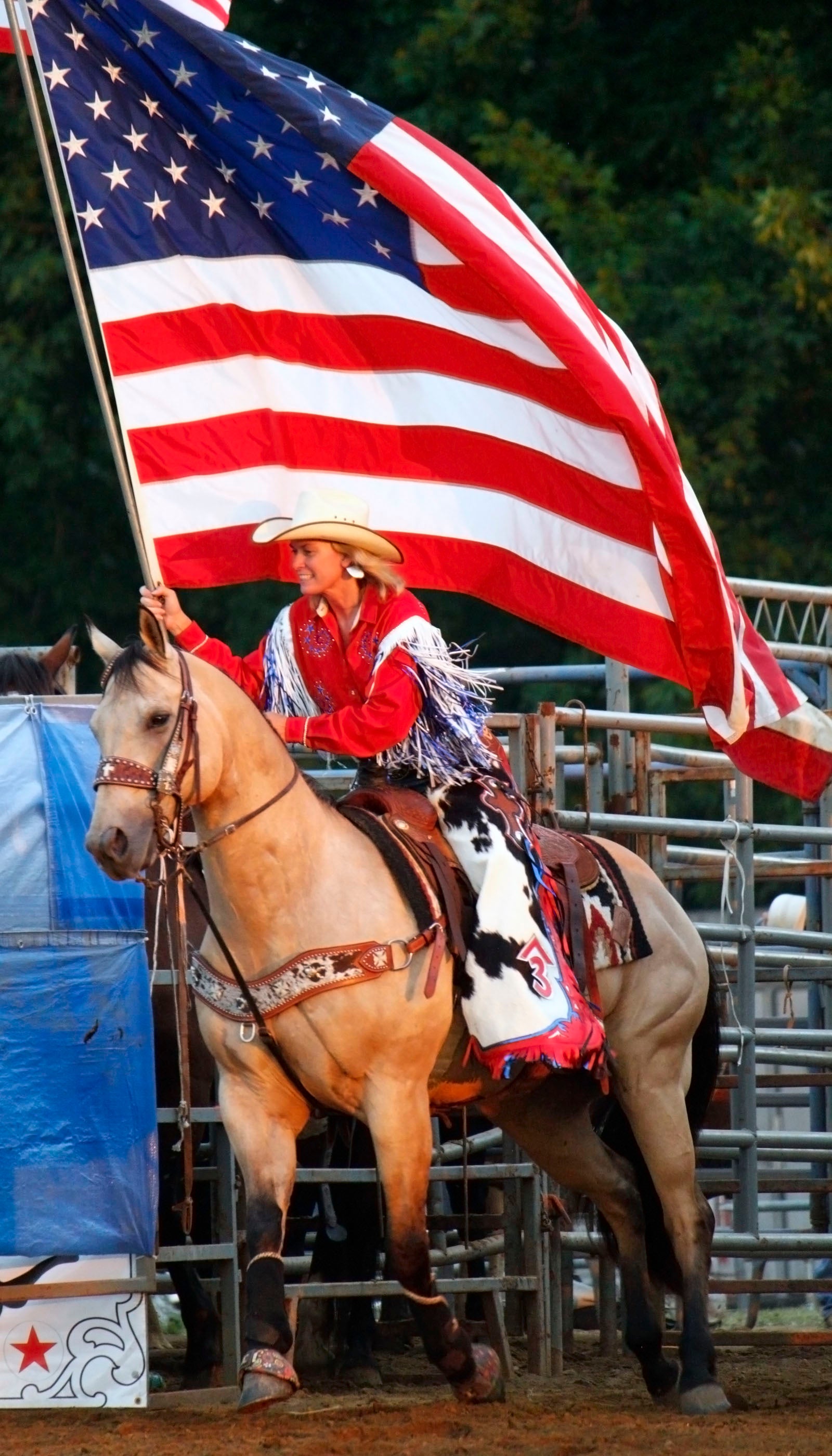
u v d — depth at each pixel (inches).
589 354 719.7
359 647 653.9
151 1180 663.1
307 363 764.0
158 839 586.9
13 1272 656.4
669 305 1907.0
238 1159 633.6
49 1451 595.2
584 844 733.9
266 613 1966.0
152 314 744.3
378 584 655.1
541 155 1927.9
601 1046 663.1
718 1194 951.6
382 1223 794.2
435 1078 669.3
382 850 644.7
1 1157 655.1
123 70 746.2
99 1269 661.9
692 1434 629.6
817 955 1074.1
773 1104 1176.8
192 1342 741.9
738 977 935.0
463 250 719.1
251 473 752.3
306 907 622.5
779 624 1063.6
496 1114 732.7
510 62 2031.3
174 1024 743.7
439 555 773.3
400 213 756.0
